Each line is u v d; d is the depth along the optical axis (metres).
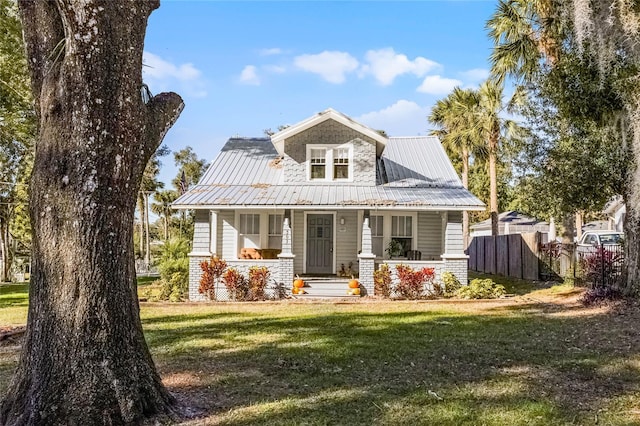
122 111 4.28
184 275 15.93
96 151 4.18
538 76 13.50
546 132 14.60
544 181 14.23
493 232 24.62
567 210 14.05
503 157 22.81
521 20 14.07
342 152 17.38
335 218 17.94
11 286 24.14
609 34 9.66
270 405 4.87
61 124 4.16
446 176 18.08
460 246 15.66
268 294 15.35
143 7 4.49
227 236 17.88
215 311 12.42
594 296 11.77
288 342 8.05
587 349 7.22
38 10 4.46
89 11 4.06
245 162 19.14
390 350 7.33
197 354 7.23
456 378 5.82
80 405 4.00
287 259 15.48
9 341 8.52
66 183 4.14
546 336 8.31
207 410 4.73
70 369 4.05
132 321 4.45
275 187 16.89
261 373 6.11
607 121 11.16
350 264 17.80
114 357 4.21
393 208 15.09
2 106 16.97
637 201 10.45
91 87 4.14
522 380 5.70
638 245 11.19
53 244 4.14
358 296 15.23
